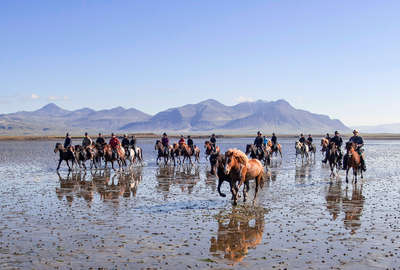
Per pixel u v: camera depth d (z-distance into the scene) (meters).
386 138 187.75
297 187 21.75
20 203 16.62
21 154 55.53
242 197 18.42
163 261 9.19
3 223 12.88
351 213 14.55
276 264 8.99
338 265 8.92
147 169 32.84
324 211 14.95
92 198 17.97
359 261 9.19
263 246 10.38
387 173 29.39
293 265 8.92
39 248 10.15
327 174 28.66
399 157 49.44
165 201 17.23
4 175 27.95
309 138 45.84
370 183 23.47
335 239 11.02
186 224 12.84
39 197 18.23
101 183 23.42
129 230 12.01
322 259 9.32
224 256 9.55
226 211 14.98
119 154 30.69
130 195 18.91
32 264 8.97
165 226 12.55
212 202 17.02
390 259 9.31
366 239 11.01
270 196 18.64
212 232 11.80
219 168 16.17
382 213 14.53
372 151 66.31
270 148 33.66
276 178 26.17
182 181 24.58
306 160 43.28
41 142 119.44
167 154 36.41
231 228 12.30
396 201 17.14
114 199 17.70
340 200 17.45
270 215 14.24
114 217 13.85
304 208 15.58
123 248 10.17
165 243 10.62
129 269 8.67
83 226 12.49
